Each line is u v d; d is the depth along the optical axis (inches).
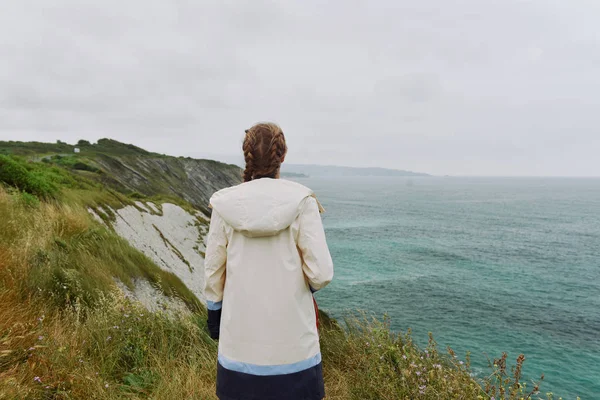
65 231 337.4
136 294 313.4
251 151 75.0
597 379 604.7
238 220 71.3
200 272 732.7
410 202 5428.2
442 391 120.6
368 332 175.3
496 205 5049.2
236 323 73.4
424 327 812.6
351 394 131.3
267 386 71.0
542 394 554.6
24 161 701.3
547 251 1820.9
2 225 253.3
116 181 1341.0
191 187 2775.6
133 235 630.5
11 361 113.3
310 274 72.8
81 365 122.3
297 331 73.0
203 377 137.7
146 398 120.7
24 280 175.9
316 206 76.1
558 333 799.1
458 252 1743.4
